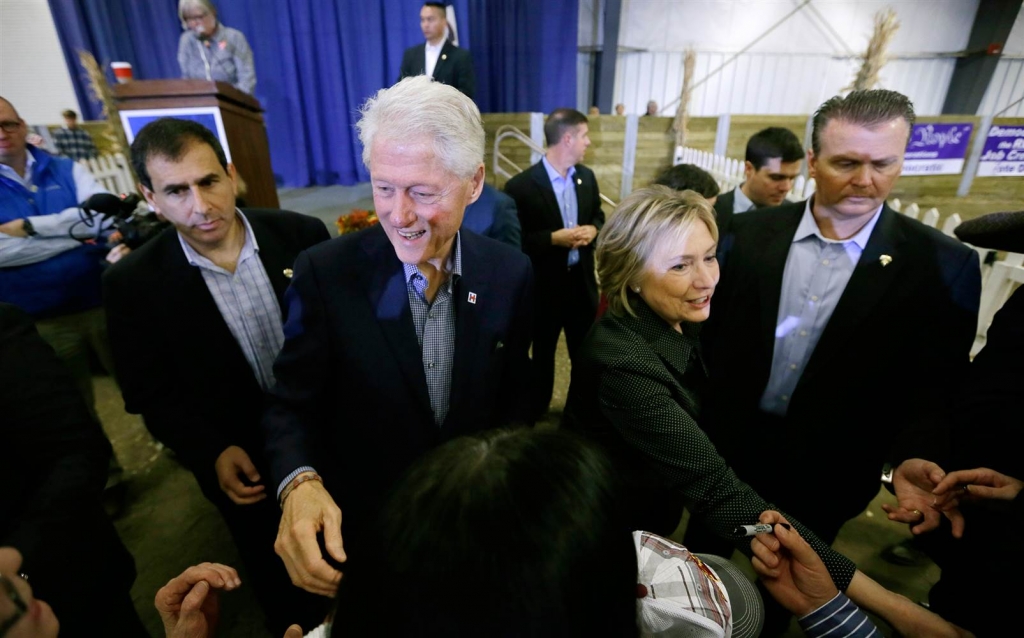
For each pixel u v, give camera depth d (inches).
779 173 74.0
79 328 76.7
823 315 45.5
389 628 13.7
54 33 230.2
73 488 29.7
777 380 49.0
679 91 364.2
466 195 31.2
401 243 31.0
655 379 35.2
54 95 238.4
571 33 277.0
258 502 47.5
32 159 71.0
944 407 41.0
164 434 44.8
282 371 35.5
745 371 49.7
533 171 95.0
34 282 71.1
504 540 13.4
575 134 90.7
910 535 73.4
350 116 262.2
